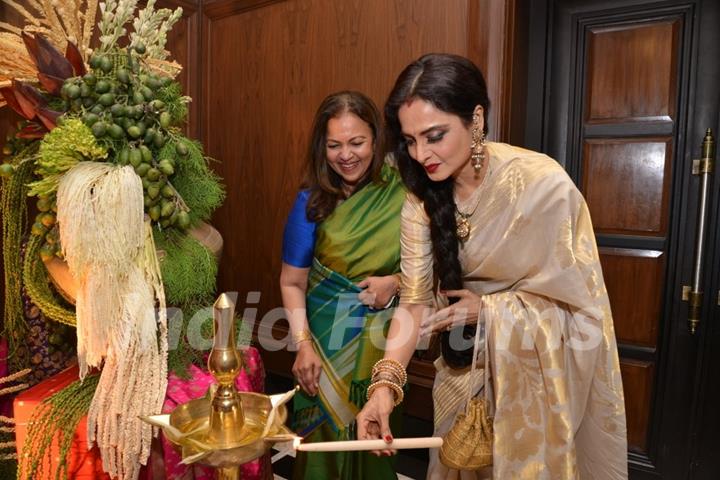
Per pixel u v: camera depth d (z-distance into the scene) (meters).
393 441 0.66
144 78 0.96
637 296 1.98
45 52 0.93
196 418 0.69
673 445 1.96
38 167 1.01
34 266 0.99
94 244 0.83
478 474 1.26
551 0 2.02
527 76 2.08
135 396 0.88
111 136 0.89
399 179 1.39
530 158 1.10
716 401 1.88
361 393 1.39
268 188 2.60
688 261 1.88
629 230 1.97
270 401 0.70
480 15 1.93
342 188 1.41
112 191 0.84
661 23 1.86
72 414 0.90
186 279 0.98
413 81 1.00
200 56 2.71
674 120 1.86
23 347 1.20
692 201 1.86
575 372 1.11
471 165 1.10
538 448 1.10
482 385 1.18
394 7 2.14
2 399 1.24
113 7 1.05
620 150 1.96
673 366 1.94
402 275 1.25
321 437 1.44
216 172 2.76
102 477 0.93
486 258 1.13
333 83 2.34
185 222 0.97
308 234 1.43
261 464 1.08
